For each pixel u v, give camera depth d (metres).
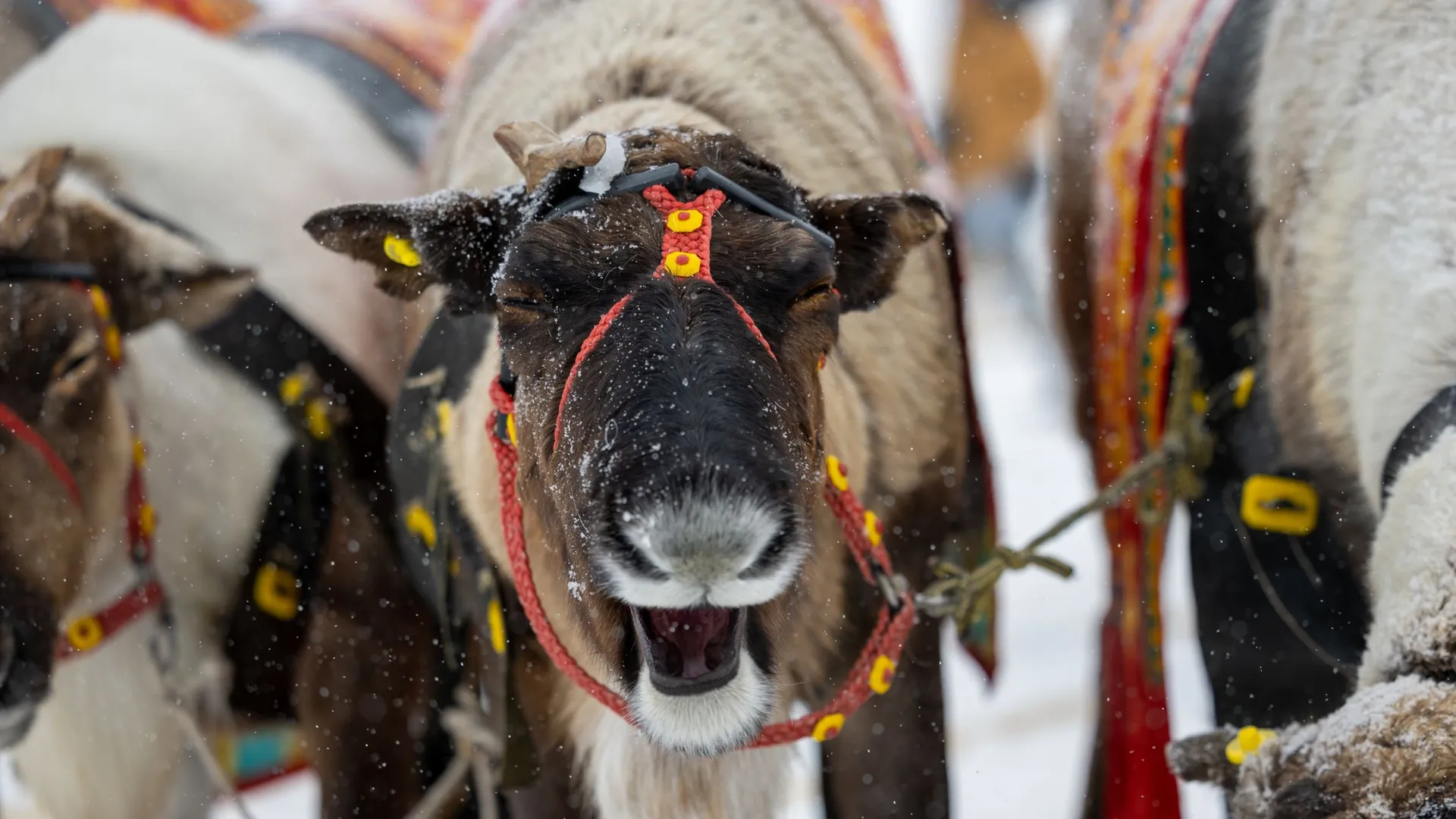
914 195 4.47
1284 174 5.44
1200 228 5.79
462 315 4.49
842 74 5.54
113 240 5.87
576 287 4.00
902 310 5.29
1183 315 5.84
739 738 3.88
